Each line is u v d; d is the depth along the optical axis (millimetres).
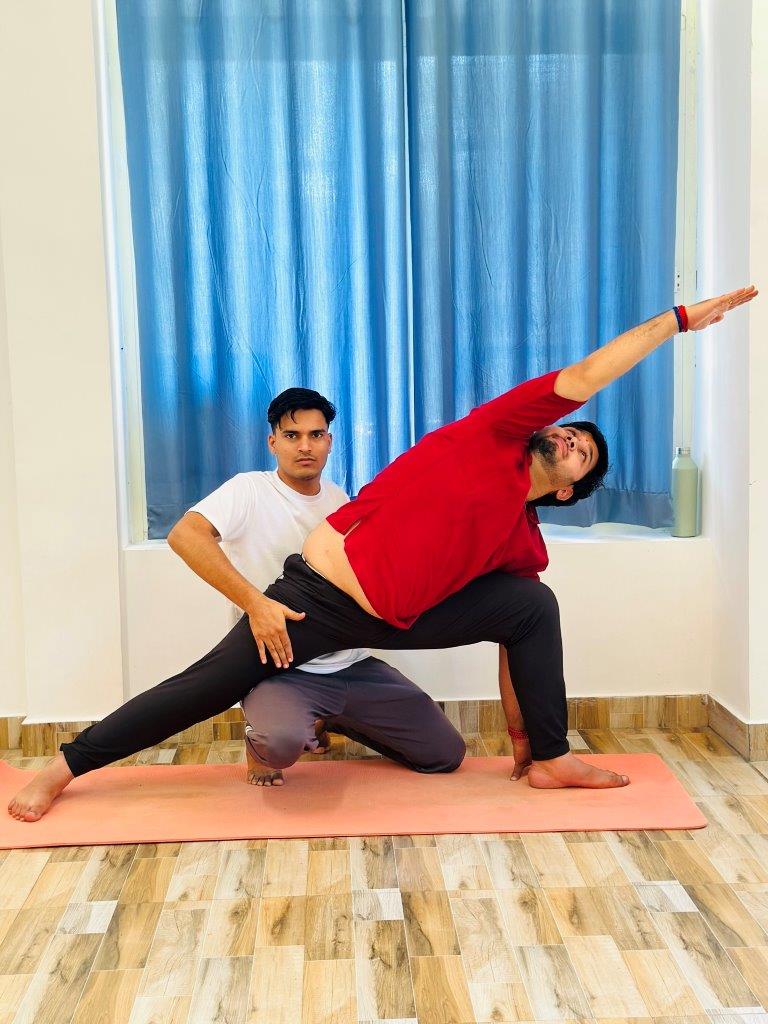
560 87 3039
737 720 2887
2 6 2840
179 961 1808
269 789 2629
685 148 3184
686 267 3225
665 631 3145
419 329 3078
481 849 2260
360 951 1831
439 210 3029
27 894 2076
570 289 3092
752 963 1769
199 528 2529
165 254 3033
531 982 1719
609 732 3117
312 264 3061
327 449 2635
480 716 3135
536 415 2291
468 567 2424
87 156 2879
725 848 2244
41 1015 1646
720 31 2947
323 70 3006
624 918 1937
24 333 2910
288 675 2531
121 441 3076
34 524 2967
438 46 2992
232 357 3076
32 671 3008
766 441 2779
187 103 3002
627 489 3180
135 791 2631
